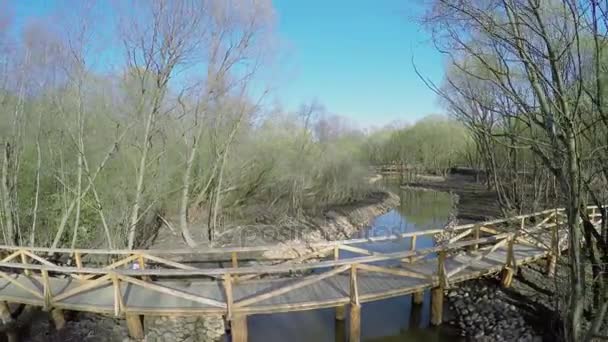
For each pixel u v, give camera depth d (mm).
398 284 7941
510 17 4113
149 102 11516
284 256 13094
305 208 21000
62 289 7934
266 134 20016
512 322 7930
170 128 13625
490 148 16219
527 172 18297
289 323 8750
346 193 25047
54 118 11422
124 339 7566
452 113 24125
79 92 10555
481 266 8953
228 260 12422
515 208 14594
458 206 23953
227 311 6758
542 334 7336
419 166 42094
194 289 7777
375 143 45531
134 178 12617
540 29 4156
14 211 10914
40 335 7809
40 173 11398
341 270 7109
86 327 8047
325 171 24094
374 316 8945
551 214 11547
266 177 20109
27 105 11227
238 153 17000
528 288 9070
